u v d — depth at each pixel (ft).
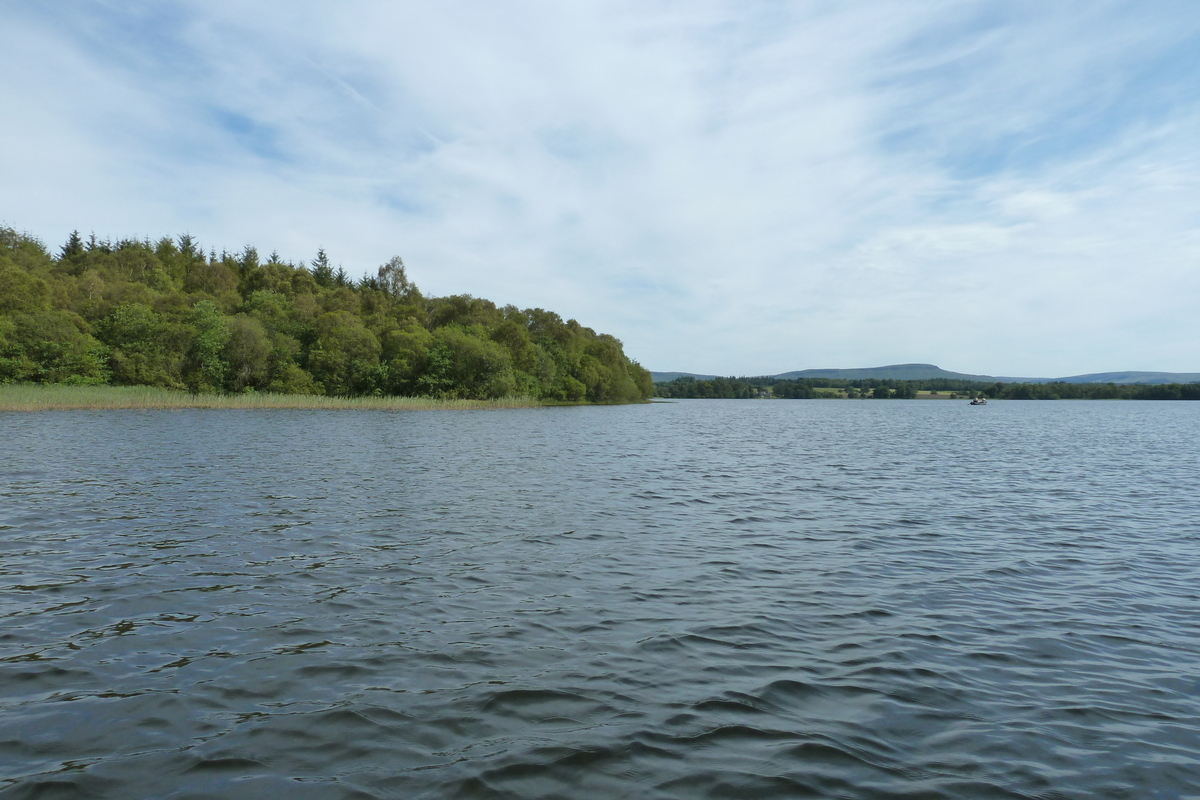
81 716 21.47
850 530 53.47
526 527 51.39
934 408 540.11
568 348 449.06
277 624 29.96
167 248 453.17
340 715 21.80
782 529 53.31
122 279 363.76
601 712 22.30
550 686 24.21
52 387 218.38
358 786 17.94
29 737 20.13
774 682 24.93
